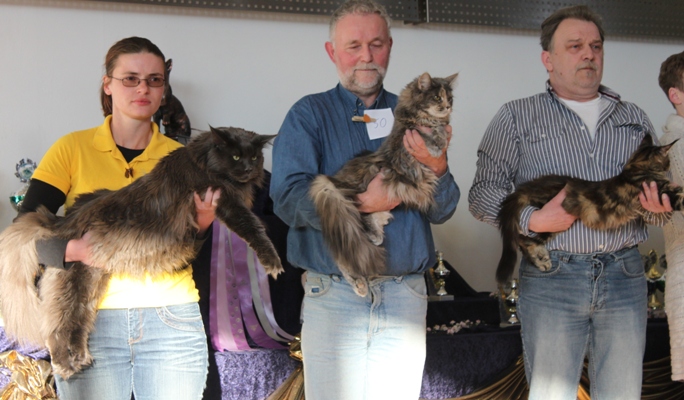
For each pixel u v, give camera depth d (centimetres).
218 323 349
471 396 373
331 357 264
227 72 464
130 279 269
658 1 559
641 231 308
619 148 319
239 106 466
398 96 299
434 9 493
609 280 299
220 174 274
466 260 507
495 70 527
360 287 263
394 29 502
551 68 331
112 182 298
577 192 297
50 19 430
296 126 276
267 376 344
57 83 431
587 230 298
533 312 306
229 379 338
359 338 265
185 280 281
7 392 302
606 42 558
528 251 310
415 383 271
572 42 318
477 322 412
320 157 282
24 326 270
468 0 504
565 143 317
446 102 266
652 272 446
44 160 293
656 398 396
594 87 321
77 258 265
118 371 266
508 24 516
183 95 454
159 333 268
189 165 275
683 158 331
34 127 427
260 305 359
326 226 259
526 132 324
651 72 570
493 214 324
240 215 272
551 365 298
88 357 261
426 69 509
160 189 273
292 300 385
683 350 319
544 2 527
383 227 271
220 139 273
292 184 266
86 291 265
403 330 269
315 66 485
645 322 304
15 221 278
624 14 550
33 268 269
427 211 279
